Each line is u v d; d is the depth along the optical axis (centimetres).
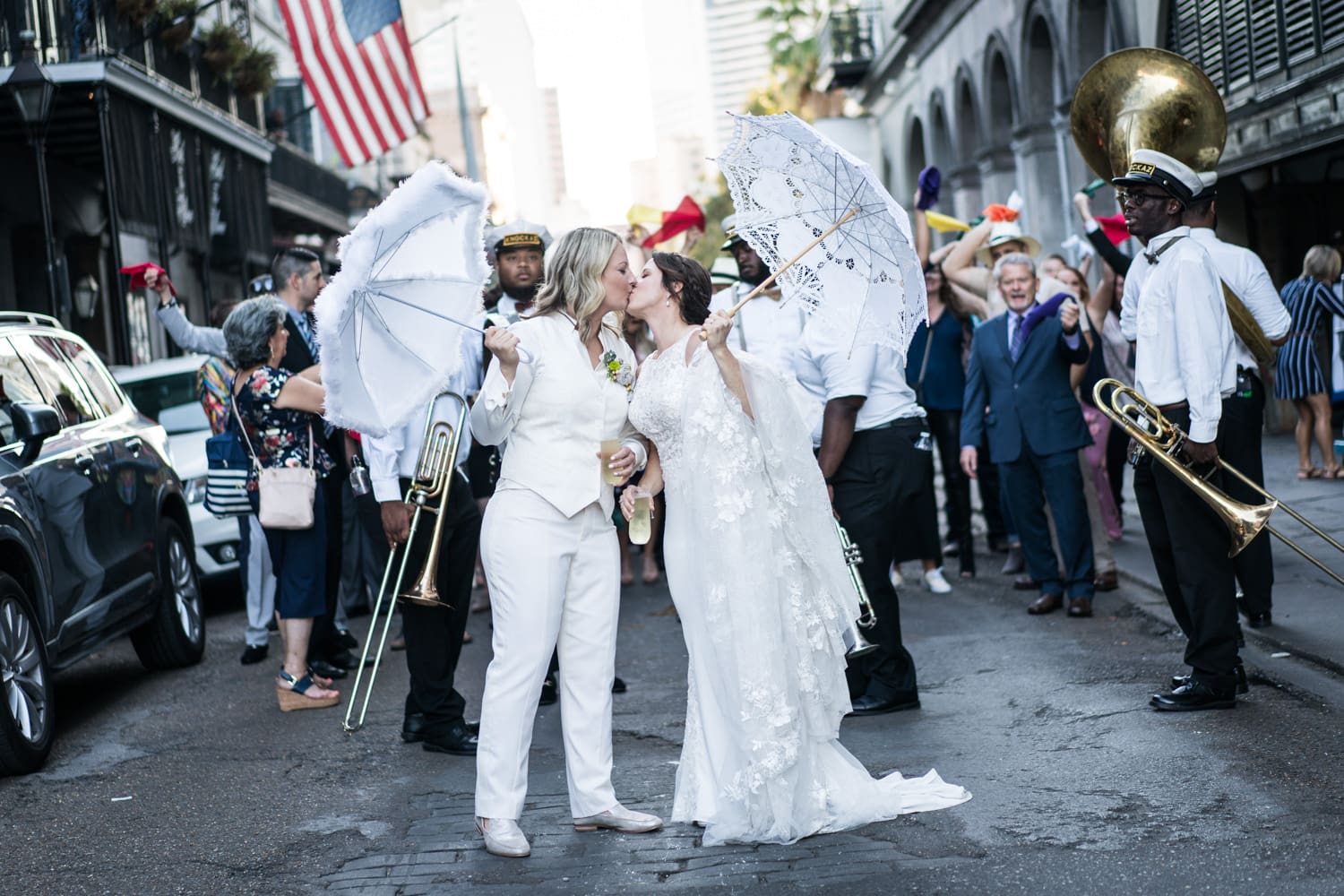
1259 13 1474
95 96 1695
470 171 4578
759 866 447
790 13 5066
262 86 2275
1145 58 751
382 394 513
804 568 490
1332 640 682
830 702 486
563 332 489
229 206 2228
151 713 763
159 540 867
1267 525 601
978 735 591
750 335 832
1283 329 652
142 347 2122
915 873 429
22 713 642
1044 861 430
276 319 746
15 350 767
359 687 788
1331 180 1672
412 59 1677
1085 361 874
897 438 636
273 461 726
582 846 480
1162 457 596
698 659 488
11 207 1875
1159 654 730
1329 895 387
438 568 629
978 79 2520
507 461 487
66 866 498
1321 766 506
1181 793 488
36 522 689
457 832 505
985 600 946
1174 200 610
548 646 482
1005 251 1125
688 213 1230
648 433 495
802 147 505
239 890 458
